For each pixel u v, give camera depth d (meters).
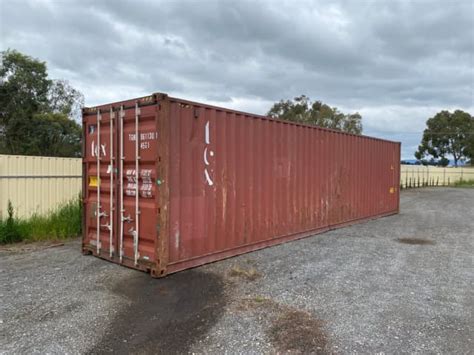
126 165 6.20
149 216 5.82
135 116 5.98
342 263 6.85
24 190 9.64
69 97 27.12
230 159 7.00
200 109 6.34
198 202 6.36
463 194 25.75
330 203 10.20
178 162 5.96
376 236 9.61
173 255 5.96
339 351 3.58
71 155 25.27
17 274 5.90
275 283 5.61
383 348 3.65
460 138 65.00
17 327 4.02
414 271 6.39
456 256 7.53
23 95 24.72
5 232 8.28
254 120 7.57
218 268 6.34
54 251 7.50
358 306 4.74
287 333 3.95
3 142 23.98
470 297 5.13
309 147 9.28
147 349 3.59
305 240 8.91
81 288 5.26
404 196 23.77
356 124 41.56
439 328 4.12
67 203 10.38
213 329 4.03
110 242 6.50
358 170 11.55
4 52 24.64
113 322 4.17
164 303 4.75
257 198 7.69
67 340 3.74
